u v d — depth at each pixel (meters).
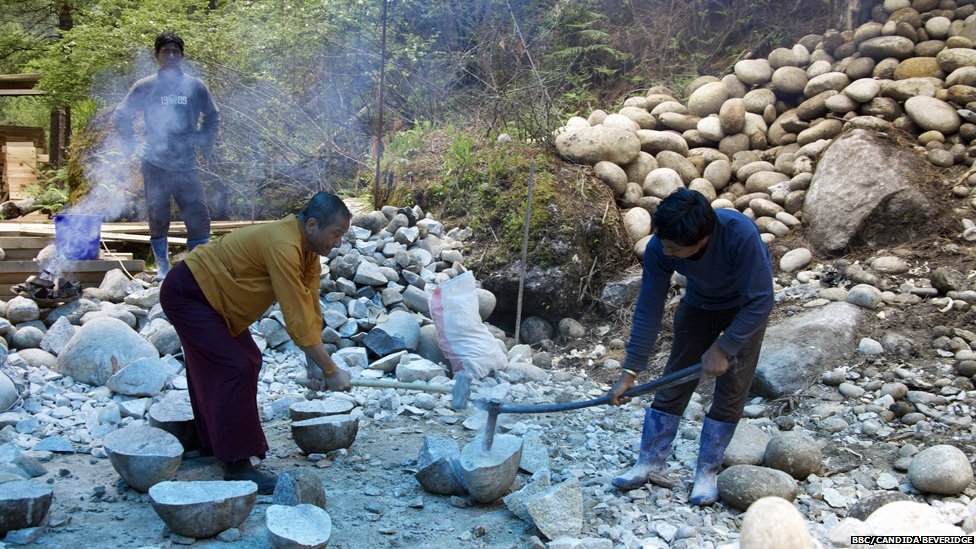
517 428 5.00
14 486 3.46
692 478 4.29
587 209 7.26
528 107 8.16
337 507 3.85
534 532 3.65
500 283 6.91
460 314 5.96
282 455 4.47
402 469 4.36
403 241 7.13
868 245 6.72
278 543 3.21
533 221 7.04
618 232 7.33
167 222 6.71
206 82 10.18
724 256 3.53
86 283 6.86
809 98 8.12
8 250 7.00
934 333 5.64
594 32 10.38
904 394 5.12
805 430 4.94
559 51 10.54
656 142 8.06
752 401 5.37
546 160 7.67
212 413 3.80
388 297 6.64
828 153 7.21
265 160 9.96
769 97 8.27
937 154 7.06
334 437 4.41
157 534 3.48
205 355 3.79
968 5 8.09
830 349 5.54
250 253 3.78
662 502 3.97
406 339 6.14
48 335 5.84
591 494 4.09
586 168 7.69
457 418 5.20
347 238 7.09
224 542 3.45
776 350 5.52
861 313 5.90
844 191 6.88
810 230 6.98
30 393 5.05
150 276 6.96
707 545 3.48
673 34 10.53
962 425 4.73
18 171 13.27
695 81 9.05
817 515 3.89
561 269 6.89
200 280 3.80
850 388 5.19
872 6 8.77
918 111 7.31
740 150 8.09
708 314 3.91
